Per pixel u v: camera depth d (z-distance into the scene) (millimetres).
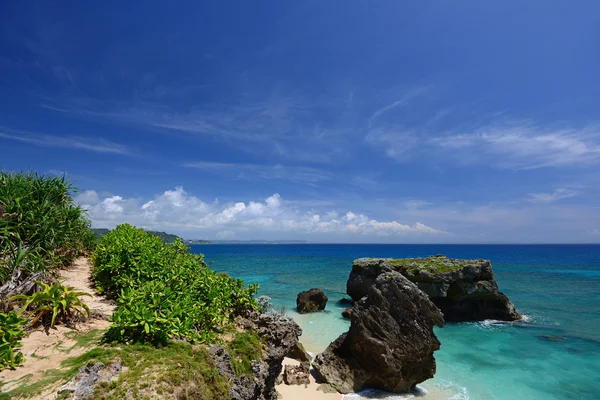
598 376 19156
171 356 7051
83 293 8922
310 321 29922
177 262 11984
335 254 146000
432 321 16625
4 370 6102
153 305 8086
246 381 8586
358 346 16938
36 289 9070
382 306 17141
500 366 20609
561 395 16844
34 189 14227
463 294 31141
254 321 11672
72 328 8172
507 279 58625
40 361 6508
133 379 6047
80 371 5836
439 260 34125
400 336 16609
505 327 29469
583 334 27391
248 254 139375
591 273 68125
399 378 16297
